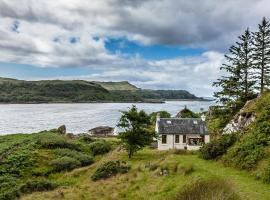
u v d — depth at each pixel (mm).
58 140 64125
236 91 53781
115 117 164875
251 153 31188
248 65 54125
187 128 56969
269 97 41969
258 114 39531
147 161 43312
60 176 47344
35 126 127750
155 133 50000
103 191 32094
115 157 50250
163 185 29422
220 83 54875
